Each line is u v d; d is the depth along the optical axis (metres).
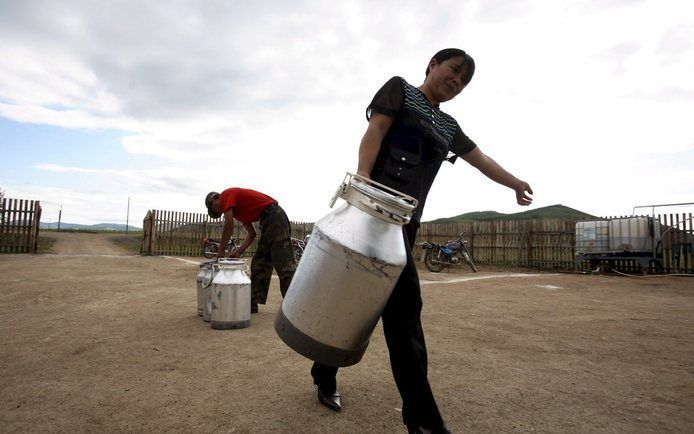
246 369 2.50
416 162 1.57
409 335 1.48
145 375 2.38
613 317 4.66
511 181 2.06
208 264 3.90
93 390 2.14
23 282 6.35
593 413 1.99
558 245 13.44
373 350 3.06
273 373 2.44
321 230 1.40
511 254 14.64
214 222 16.64
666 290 7.58
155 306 4.60
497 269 13.76
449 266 12.53
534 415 1.95
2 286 5.88
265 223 4.10
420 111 1.57
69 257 12.53
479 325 4.13
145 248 15.76
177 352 2.84
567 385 2.38
